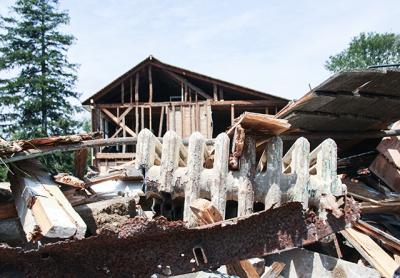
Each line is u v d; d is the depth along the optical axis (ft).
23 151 14.84
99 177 21.34
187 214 13.99
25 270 9.46
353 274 14.37
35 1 82.43
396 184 23.15
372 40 155.84
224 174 13.87
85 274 9.93
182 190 14.67
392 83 18.34
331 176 15.24
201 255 10.82
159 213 17.51
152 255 10.46
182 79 56.13
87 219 15.19
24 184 13.93
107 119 59.88
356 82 17.76
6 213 14.38
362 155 25.14
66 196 15.70
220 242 11.02
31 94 80.64
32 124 77.82
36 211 12.27
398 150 23.88
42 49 83.25
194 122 55.21
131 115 63.00
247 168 13.96
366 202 19.62
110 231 9.77
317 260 15.35
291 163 15.72
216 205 13.58
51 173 16.20
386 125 23.89
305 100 18.53
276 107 56.85
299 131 22.26
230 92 57.93
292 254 15.96
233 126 14.07
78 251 9.89
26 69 82.07
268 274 15.07
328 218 12.37
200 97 58.75
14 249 9.20
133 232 9.95
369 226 16.48
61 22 85.46
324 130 23.17
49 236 10.66
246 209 13.60
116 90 58.90
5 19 81.82
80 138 16.15
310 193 15.03
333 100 19.02
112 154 52.65
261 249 11.28
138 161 15.75
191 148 14.43
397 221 20.52
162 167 14.78
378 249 15.62
